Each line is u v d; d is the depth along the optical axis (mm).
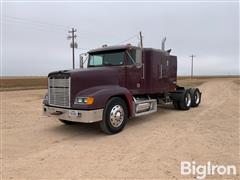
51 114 6344
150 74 8148
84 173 3758
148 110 8055
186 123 7578
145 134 6215
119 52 7293
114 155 4590
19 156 4598
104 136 6105
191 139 5633
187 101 10617
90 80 6242
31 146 5262
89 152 4797
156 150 4855
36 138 5945
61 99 6102
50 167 4023
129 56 7316
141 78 7820
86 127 7227
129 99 6797
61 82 6070
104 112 6039
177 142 5402
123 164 4113
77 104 5793
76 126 7379
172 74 9984
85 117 5605
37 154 4711
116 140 5691
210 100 14602
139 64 7355
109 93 6113
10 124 7633
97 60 7777
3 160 4383
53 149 5027
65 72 5922
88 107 5617
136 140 5648
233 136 5867
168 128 6887
